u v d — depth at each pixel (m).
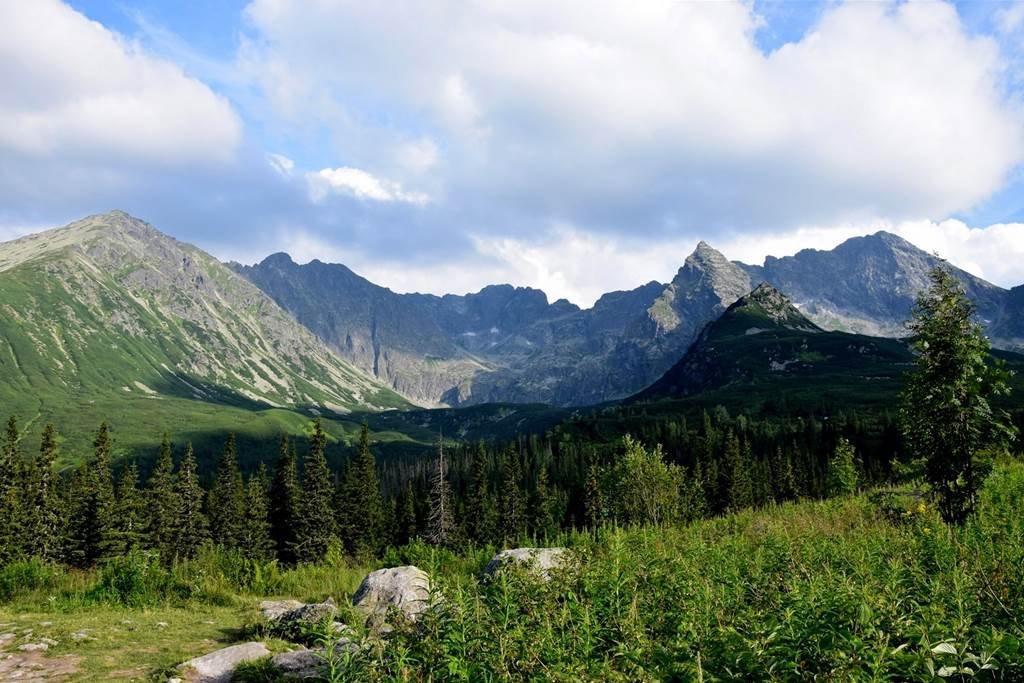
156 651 13.56
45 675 11.39
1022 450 28.38
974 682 6.70
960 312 18.53
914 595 9.20
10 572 22.16
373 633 10.20
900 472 21.59
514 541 25.70
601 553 14.39
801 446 128.62
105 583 21.33
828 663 6.70
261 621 16.66
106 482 79.69
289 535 88.06
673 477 66.50
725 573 11.34
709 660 7.27
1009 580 9.79
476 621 8.55
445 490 88.00
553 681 6.89
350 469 97.44
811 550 12.75
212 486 109.00
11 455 69.25
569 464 150.00
